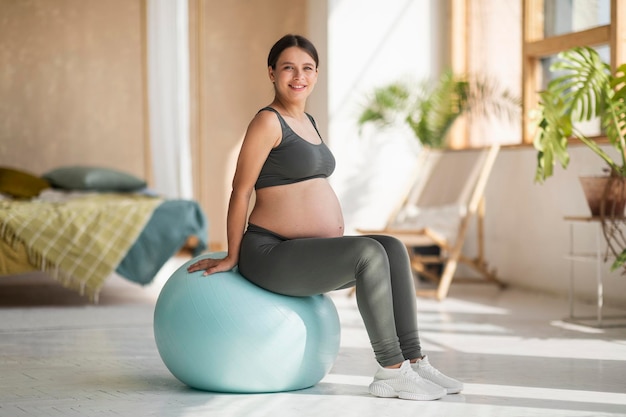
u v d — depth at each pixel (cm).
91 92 838
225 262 294
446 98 661
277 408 269
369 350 382
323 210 296
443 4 731
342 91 721
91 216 526
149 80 689
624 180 441
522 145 610
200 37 718
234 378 286
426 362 287
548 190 583
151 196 653
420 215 625
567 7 578
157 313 298
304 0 871
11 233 511
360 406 270
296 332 285
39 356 370
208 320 283
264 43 866
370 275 273
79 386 308
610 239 514
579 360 352
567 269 564
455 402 275
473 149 663
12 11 814
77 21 832
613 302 516
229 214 294
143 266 531
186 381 298
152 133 691
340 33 720
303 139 294
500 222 644
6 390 302
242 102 864
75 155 835
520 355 366
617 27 514
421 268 625
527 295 585
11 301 560
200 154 720
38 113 824
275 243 290
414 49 729
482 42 686
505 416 256
